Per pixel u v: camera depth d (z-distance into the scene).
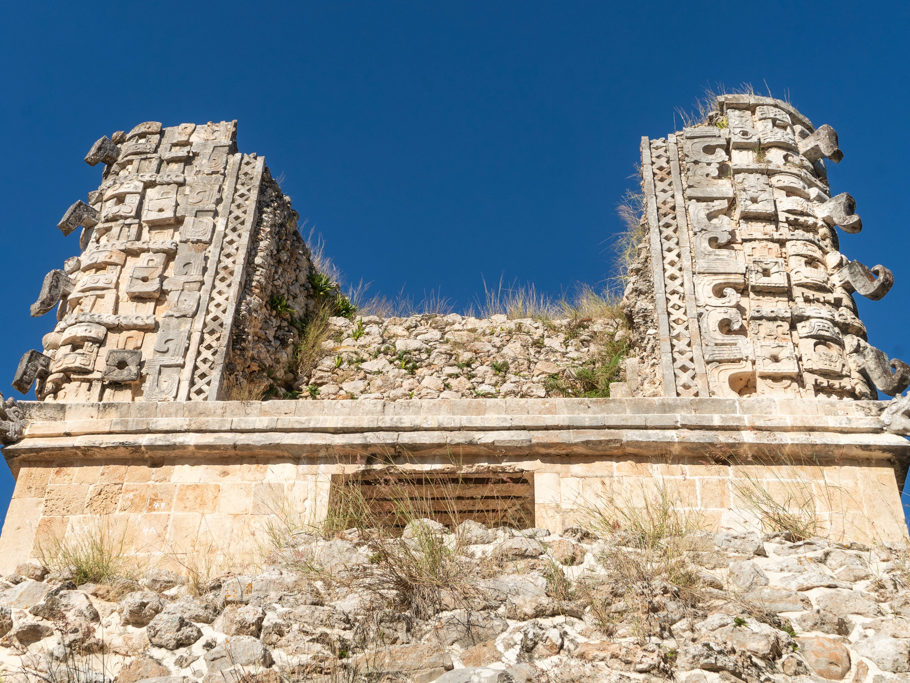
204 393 14.50
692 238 15.44
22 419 13.66
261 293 15.97
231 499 12.92
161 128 17.48
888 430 12.98
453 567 9.43
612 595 8.93
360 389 16.12
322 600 9.12
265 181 17.17
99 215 16.70
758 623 8.62
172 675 8.31
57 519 12.95
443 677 8.12
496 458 13.03
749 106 16.88
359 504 12.63
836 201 15.45
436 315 17.12
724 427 13.00
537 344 16.45
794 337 14.42
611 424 13.04
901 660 8.23
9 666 8.40
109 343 15.05
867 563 9.59
